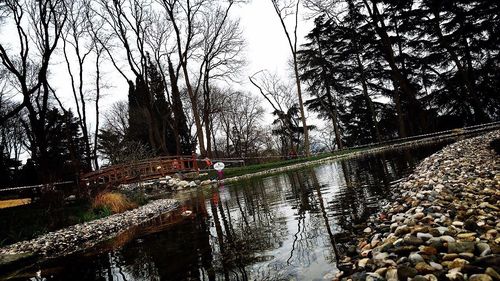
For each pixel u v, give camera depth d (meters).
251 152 57.66
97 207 13.26
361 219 5.93
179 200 14.90
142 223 9.98
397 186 8.70
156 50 31.78
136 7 29.11
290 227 6.25
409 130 36.56
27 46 18.25
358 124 39.81
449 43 28.69
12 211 12.50
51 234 9.60
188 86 28.42
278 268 4.15
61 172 16.48
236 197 12.52
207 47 30.92
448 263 3.02
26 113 38.22
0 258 6.61
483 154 10.69
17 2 18.03
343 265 3.85
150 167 24.41
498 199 5.19
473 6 27.52
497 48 27.08
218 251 5.35
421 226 4.18
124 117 51.47
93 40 27.72
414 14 28.73
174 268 4.79
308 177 15.84
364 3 29.11
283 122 45.16
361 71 34.44
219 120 55.56
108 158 42.25
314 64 35.66
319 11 29.39
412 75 32.56
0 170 25.83
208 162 26.08
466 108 30.70
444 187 6.45
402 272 2.96
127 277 4.73
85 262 6.09
